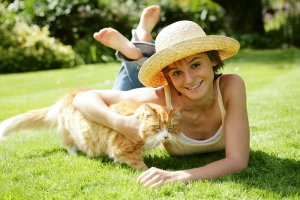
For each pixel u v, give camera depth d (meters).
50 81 10.12
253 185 2.67
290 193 2.51
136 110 3.21
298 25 18.12
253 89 7.35
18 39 13.53
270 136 3.86
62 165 3.28
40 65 13.48
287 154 3.31
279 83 7.84
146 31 4.61
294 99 5.77
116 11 15.70
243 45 16.62
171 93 3.27
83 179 2.89
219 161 2.84
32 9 15.20
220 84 3.12
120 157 3.21
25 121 3.86
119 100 3.44
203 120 3.16
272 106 5.36
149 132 3.11
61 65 13.73
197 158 3.42
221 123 3.13
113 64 13.79
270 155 3.28
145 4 16.92
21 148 3.92
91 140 3.42
